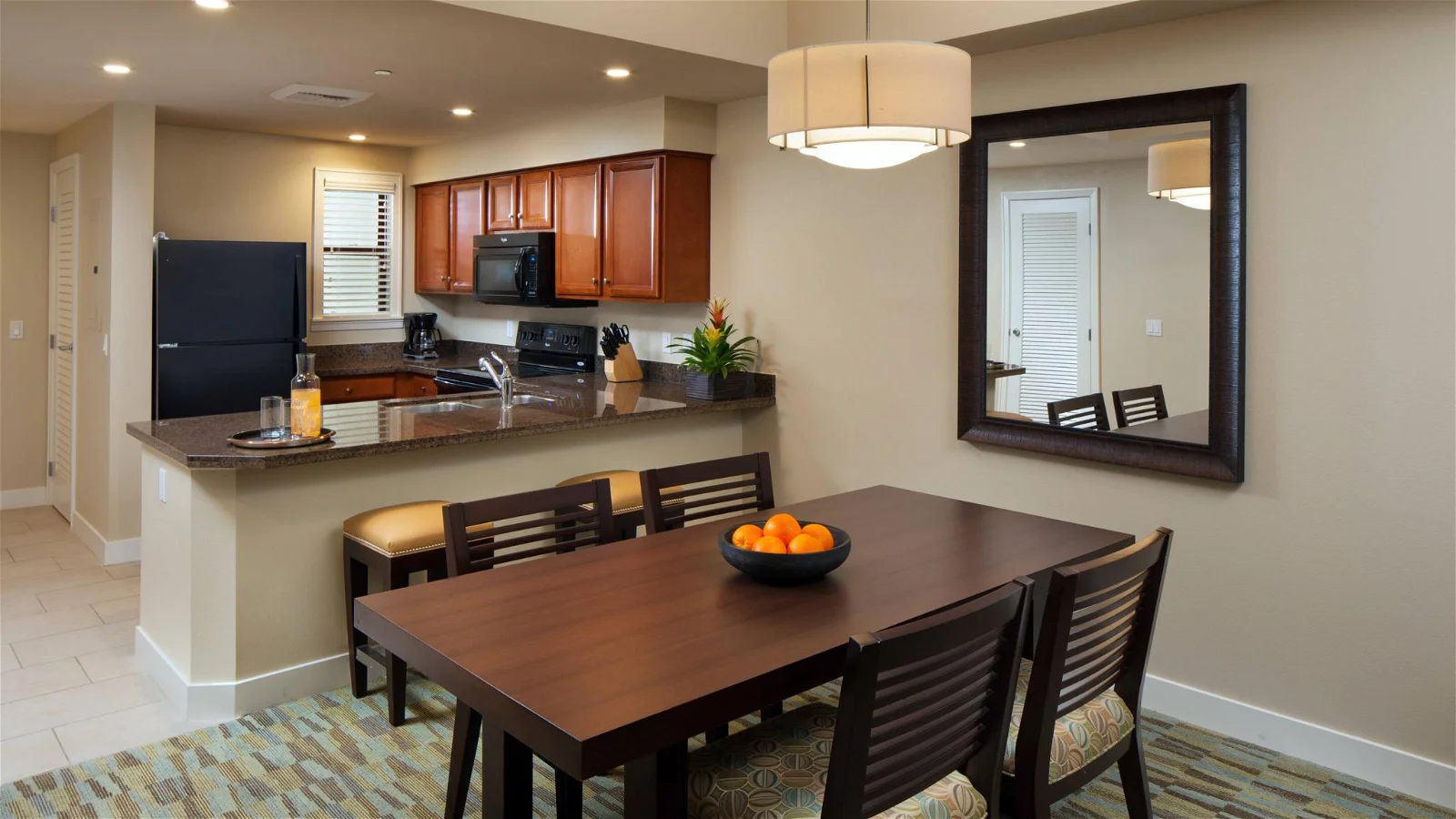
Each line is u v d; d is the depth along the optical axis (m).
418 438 3.23
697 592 2.10
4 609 4.05
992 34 3.18
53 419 5.63
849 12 3.60
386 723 3.03
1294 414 2.84
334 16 3.04
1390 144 2.62
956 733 1.70
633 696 1.55
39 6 2.93
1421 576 2.64
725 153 4.56
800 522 2.71
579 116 4.81
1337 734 2.82
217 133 5.38
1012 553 2.41
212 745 2.88
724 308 4.63
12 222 5.50
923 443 3.85
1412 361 2.61
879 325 3.96
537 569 2.27
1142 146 3.09
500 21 3.10
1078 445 3.31
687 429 4.32
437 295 6.44
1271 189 2.84
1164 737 3.04
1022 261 3.43
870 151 2.30
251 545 3.06
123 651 3.62
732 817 1.72
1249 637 2.99
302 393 3.11
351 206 5.97
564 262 5.03
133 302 4.57
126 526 4.68
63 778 2.68
